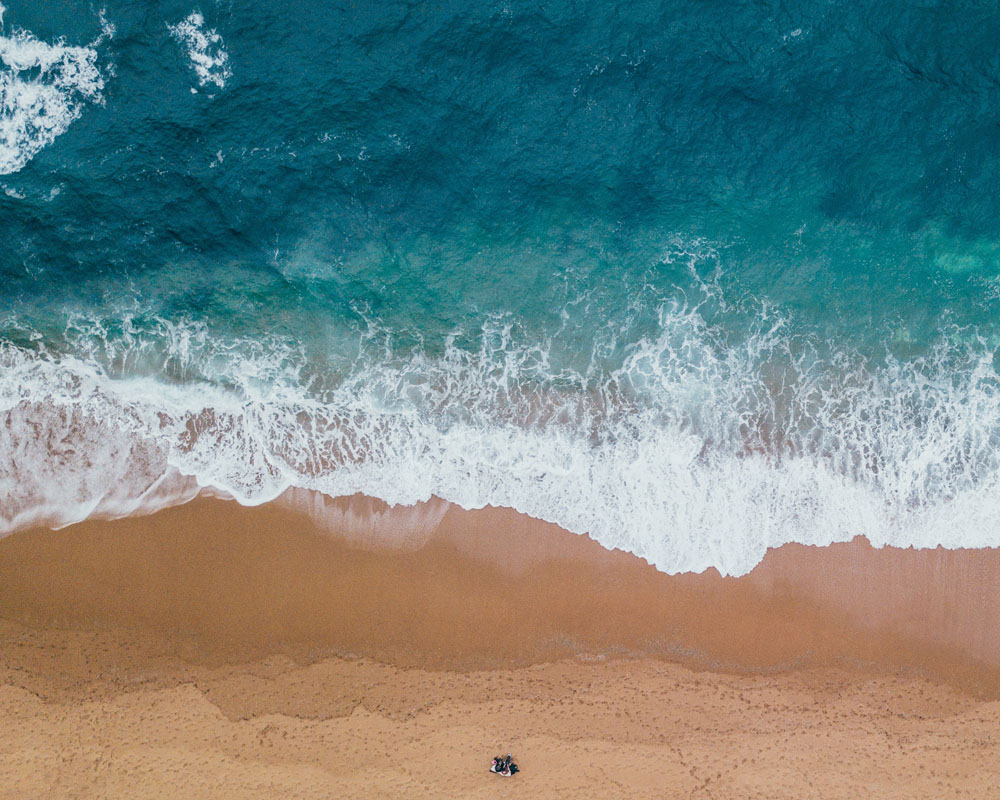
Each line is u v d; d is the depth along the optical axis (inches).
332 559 744.3
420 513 759.1
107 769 698.8
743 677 739.4
